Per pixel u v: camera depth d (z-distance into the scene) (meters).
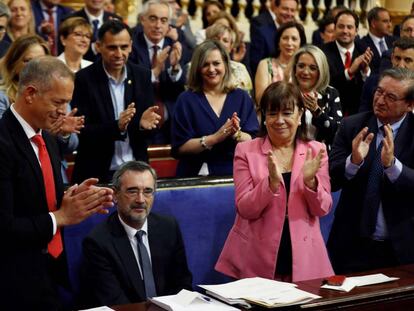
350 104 9.10
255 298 4.33
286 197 5.47
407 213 5.57
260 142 5.69
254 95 8.84
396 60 7.77
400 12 14.04
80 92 6.82
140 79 7.00
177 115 6.99
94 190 4.33
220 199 6.37
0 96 6.44
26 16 8.77
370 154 5.61
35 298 4.44
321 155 5.30
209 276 6.32
